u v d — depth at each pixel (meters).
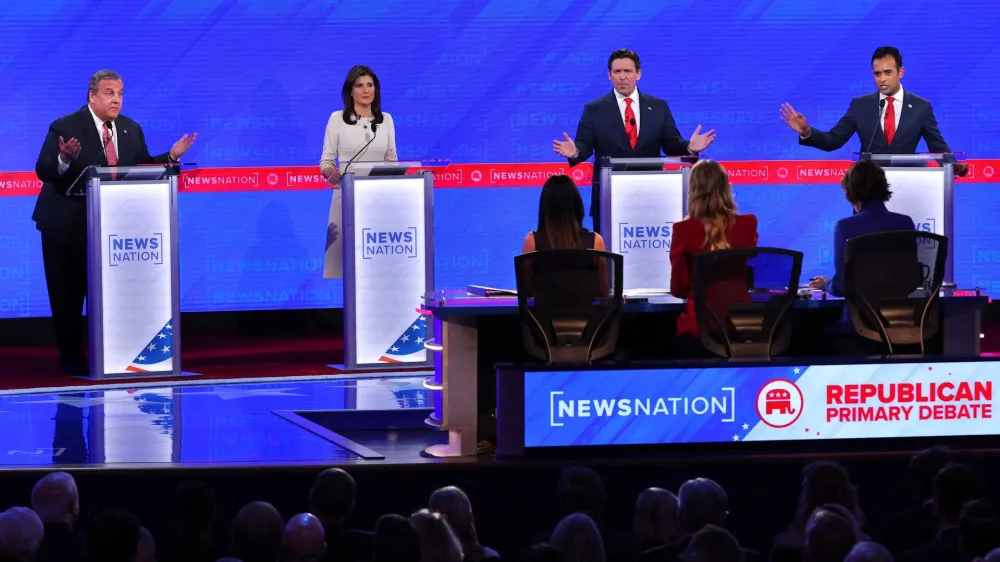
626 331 22.42
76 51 36.44
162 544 17.31
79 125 28.84
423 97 38.12
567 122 38.78
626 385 20.48
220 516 19.89
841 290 22.28
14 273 36.09
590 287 20.52
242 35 37.19
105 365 28.81
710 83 39.22
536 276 20.45
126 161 29.17
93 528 14.27
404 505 20.19
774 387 20.70
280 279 37.66
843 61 39.62
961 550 15.00
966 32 39.94
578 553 14.38
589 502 17.36
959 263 40.12
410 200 29.98
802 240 39.72
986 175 40.12
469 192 38.44
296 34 37.44
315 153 37.69
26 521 15.27
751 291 20.86
